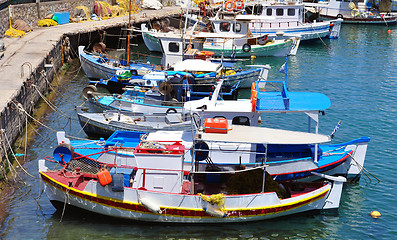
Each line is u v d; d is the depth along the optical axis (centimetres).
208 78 2886
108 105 2550
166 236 1608
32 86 2606
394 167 2162
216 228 1659
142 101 2695
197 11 5712
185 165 1812
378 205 1842
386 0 6775
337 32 5572
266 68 3372
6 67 2695
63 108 2806
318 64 4278
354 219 1747
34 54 3059
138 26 5088
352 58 4541
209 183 1762
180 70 2819
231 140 1681
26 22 3984
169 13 5634
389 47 5100
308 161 1834
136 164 1653
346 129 2650
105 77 3284
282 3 5066
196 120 1928
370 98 3247
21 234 1572
